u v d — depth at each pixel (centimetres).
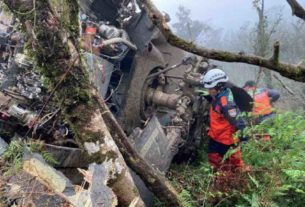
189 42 228
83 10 528
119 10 538
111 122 316
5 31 398
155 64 542
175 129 481
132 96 522
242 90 458
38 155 292
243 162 399
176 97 516
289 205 370
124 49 493
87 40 439
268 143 389
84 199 263
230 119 439
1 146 336
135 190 293
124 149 320
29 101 359
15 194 272
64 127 356
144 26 536
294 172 335
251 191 373
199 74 506
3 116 353
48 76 280
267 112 452
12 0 270
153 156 440
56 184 276
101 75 444
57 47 274
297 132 375
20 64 360
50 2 274
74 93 280
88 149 283
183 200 339
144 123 530
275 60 223
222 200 373
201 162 482
